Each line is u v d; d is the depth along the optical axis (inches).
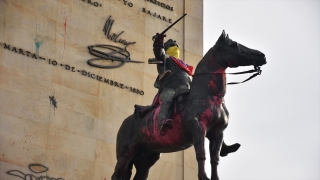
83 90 1067.9
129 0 1141.1
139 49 1127.6
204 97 916.0
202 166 887.7
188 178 1106.7
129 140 977.5
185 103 922.1
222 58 922.7
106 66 1093.8
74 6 1094.4
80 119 1055.6
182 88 935.7
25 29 1051.3
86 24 1096.2
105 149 1062.4
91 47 1090.1
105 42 1104.2
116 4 1128.8
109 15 1118.4
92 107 1068.5
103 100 1079.0
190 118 908.0
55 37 1069.1
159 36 949.2
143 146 973.8
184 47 1160.8
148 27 1144.2
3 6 1043.3
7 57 1028.5
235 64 921.5
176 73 964.6
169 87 953.5
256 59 912.3
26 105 1025.5
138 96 1106.7
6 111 1010.7
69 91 1058.1
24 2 1059.9
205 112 908.6
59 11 1082.1
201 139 896.9
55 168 1023.6
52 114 1039.0
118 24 1122.0
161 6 1163.9
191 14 1183.6
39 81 1041.5
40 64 1048.2
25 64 1038.4
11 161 997.8
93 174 1045.8
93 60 1087.0
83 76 1072.8
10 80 1023.0
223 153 947.3
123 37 1120.2
